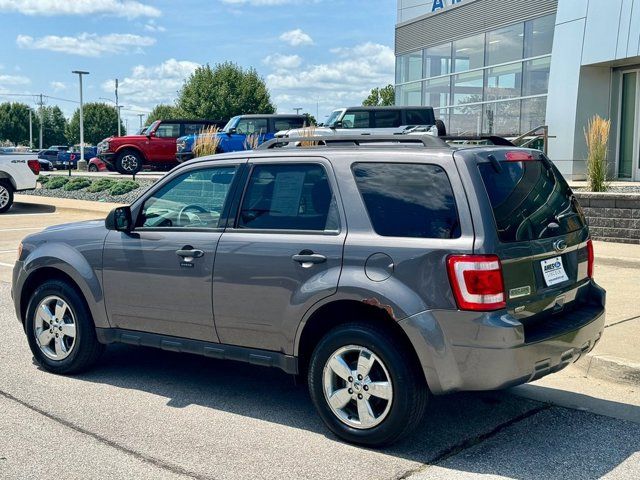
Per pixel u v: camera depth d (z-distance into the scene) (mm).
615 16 17344
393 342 4480
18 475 4230
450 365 4320
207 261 5219
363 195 4746
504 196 4547
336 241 4723
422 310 4359
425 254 4391
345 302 4680
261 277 4973
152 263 5492
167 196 5609
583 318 4898
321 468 4344
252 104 57406
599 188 12680
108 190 22172
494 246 4301
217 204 5359
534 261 4594
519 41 21266
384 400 4535
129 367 6402
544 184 5035
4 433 4863
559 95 19125
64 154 56062
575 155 18750
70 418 5152
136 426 5012
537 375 4484
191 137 24031
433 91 25500
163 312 5492
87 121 111938
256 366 6473
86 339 5969
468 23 23516
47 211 19938
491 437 4852
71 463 4398
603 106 18719
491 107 22547
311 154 5039
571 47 18656
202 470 4309
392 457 4512
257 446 4676
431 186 4543
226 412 5309
